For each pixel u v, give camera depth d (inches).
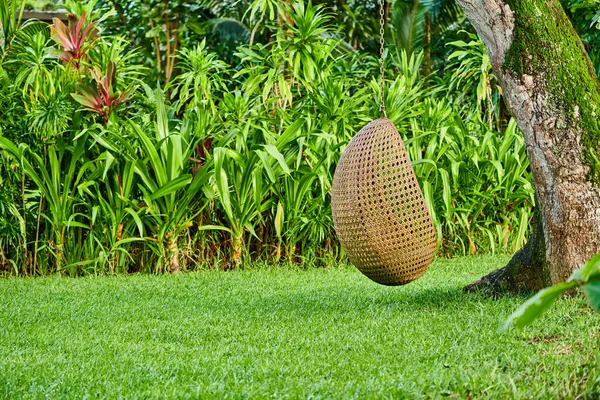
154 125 309.6
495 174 340.8
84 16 308.5
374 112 332.5
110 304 234.1
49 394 135.0
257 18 522.0
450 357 155.6
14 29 324.2
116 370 151.3
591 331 169.2
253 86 323.9
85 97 291.0
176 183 288.5
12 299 241.4
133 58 525.0
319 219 310.7
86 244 301.0
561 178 199.9
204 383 141.3
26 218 303.4
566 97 198.2
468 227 335.6
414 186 191.0
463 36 546.0
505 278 225.8
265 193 307.9
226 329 192.2
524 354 153.3
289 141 301.9
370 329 185.8
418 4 522.0
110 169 300.2
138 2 528.1
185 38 542.6
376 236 188.4
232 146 317.4
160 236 299.3
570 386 128.4
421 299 225.8
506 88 204.4
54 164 292.8
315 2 558.9
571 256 201.8
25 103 303.3
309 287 262.8
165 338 184.9
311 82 326.0
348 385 135.3
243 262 312.0
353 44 569.0
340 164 194.9
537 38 198.7
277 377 144.4
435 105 341.7
